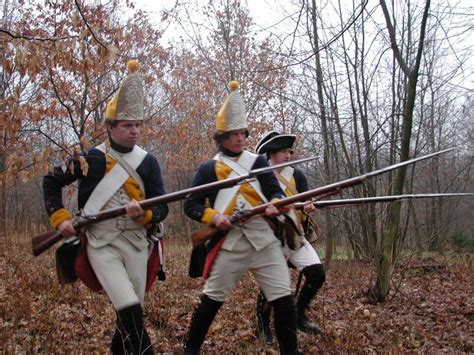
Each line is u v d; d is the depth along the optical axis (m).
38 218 15.66
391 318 6.14
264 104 15.79
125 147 3.58
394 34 7.28
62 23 8.12
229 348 4.57
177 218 21.03
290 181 5.57
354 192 8.22
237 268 3.85
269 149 5.53
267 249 3.85
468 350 5.09
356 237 8.84
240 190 3.91
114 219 3.45
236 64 15.67
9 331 4.27
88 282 3.54
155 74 13.37
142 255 3.55
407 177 11.23
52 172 3.57
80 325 4.91
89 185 3.53
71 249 3.56
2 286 6.41
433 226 13.88
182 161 18.09
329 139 9.05
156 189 3.63
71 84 8.05
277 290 3.82
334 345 4.56
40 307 5.31
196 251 4.04
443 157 14.45
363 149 9.12
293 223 3.92
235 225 3.80
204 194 3.79
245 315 5.79
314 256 5.29
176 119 16.34
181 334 4.89
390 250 7.35
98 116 9.76
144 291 3.61
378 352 4.63
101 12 8.02
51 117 7.03
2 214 13.91
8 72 4.27
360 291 7.78
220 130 3.96
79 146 4.23
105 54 4.29
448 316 6.54
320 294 7.52
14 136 5.06
